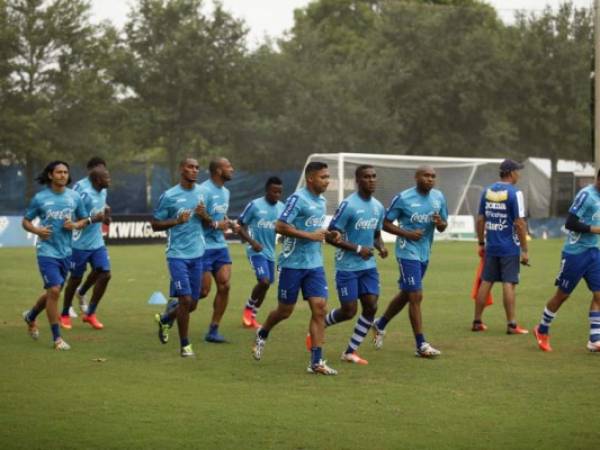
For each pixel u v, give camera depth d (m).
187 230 27.52
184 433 18.19
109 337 31.11
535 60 115.31
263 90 114.75
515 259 31.91
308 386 22.83
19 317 36.12
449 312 37.56
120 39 111.31
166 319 28.94
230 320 35.56
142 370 24.97
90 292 44.53
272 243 33.62
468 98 115.38
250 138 112.56
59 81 104.25
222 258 30.36
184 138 113.31
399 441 17.62
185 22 110.94
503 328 33.16
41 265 28.50
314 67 116.56
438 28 118.06
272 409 20.27
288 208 24.48
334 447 17.20
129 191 109.06
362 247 25.19
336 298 42.78
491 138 113.75
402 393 21.97
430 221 27.20
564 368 25.31
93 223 32.75
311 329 24.72
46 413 19.80
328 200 84.88
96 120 106.38
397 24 119.00
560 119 116.62
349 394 21.88
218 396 21.62
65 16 103.38
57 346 28.47
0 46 101.25
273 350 28.45
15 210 102.75
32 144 100.50
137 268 58.62
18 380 23.42
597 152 45.38
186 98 111.69
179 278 27.11
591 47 116.62
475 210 95.19
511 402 20.98
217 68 110.94
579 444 17.47
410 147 120.19
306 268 24.66
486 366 25.62
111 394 21.77
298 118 112.75
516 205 31.39
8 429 18.47
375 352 28.09
